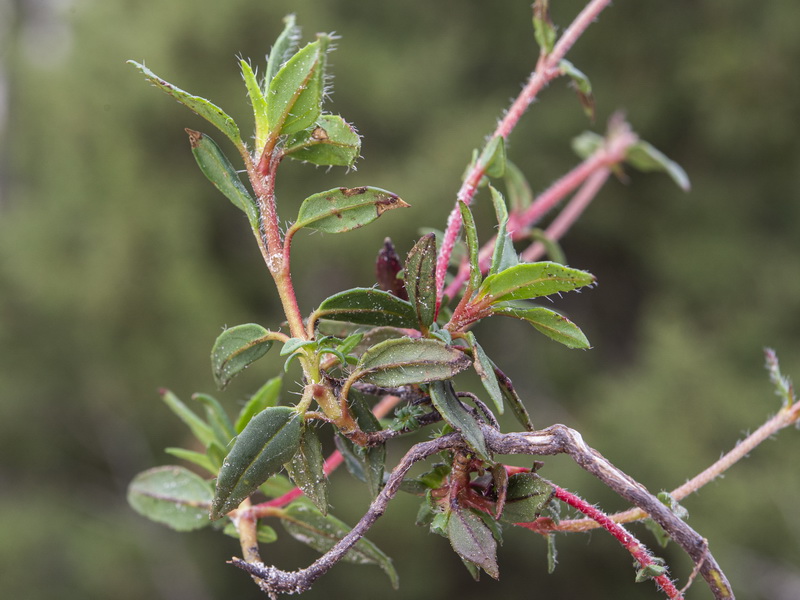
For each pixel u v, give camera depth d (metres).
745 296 12.53
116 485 12.78
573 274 0.91
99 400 12.36
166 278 11.70
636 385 11.07
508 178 2.11
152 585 11.66
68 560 11.55
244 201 0.98
